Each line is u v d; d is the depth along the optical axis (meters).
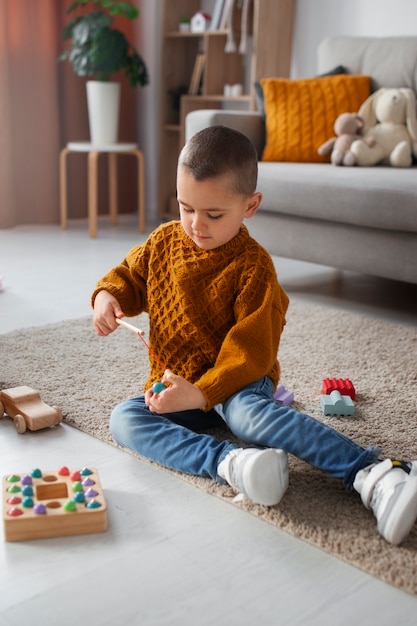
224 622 0.81
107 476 1.14
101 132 3.41
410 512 0.93
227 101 3.67
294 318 2.04
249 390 1.12
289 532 0.98
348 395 1.46
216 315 1.17
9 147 3.40
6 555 0.93
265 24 3.11
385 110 2.42
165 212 3.82
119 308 1.25
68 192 3.70
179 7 3.62
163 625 0.81
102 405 1.40
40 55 3.45
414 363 1.69
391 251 2.03
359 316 2.07
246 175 1.10
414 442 1.27
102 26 3.27
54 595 0.85
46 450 1.23
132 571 0.90
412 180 1.93
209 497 1.08
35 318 2.02
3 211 3.45
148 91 3.88
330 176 2.10
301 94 2.53
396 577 0.88
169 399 1.04
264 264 1.16
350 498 1.06
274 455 1.00
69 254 2.92
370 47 2.67
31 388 1.42
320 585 0.88
